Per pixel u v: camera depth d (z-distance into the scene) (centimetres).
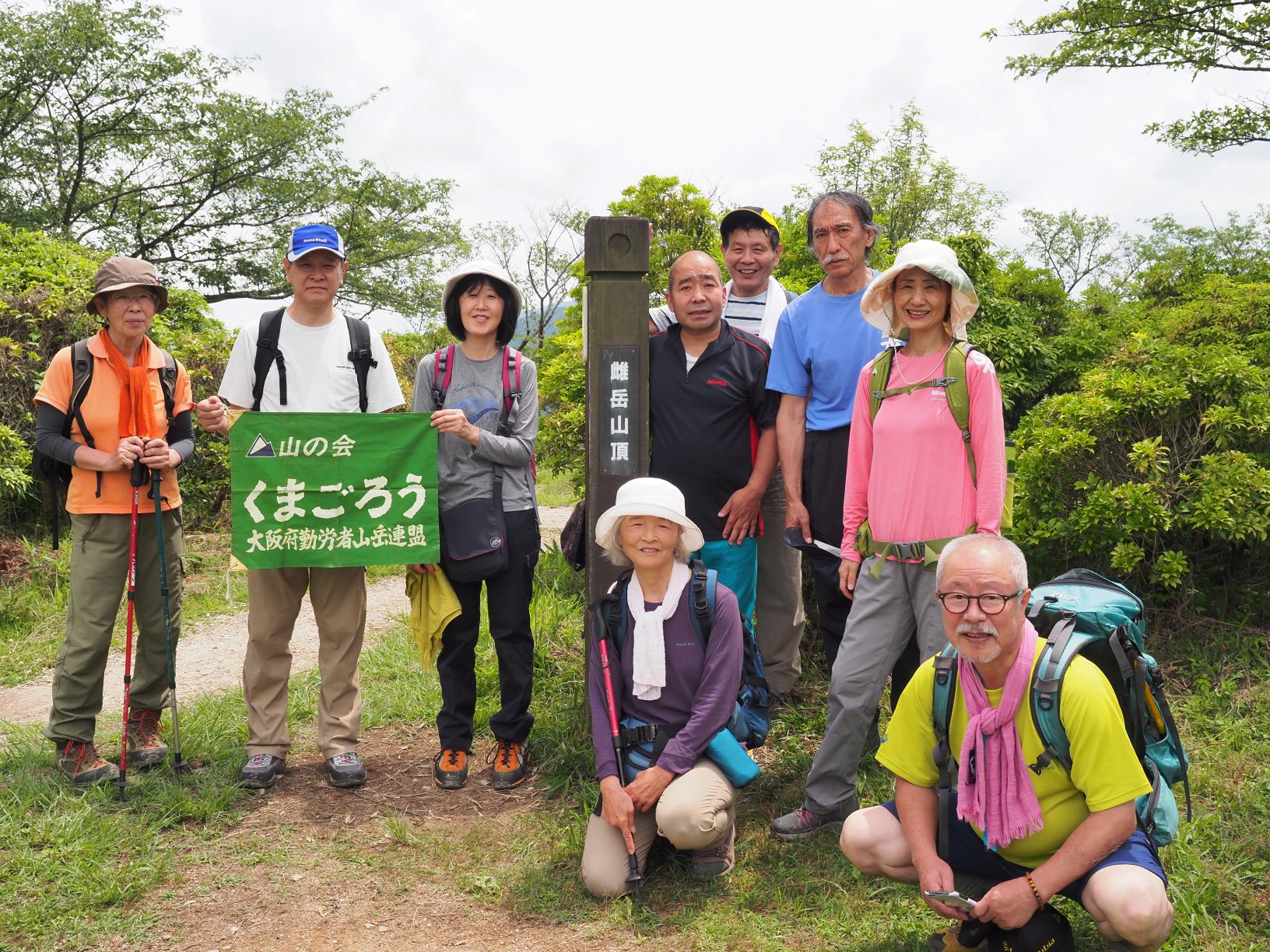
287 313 386
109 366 377
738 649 319
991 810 234
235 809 366
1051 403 516
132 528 375
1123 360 520
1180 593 473
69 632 376
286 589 386
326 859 332
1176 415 470
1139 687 237
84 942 279
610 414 393
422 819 363
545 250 2634
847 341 363
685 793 300
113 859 321
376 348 397
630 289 391
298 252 371
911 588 315
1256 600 465
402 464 379
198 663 585
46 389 374
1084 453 482
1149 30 1071
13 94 1986
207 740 423
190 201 2267
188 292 1184
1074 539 483
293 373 383
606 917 295
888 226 2003
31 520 814
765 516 444
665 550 317
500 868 327
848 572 334
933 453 306
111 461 369
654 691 318
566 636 536
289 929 290
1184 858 294
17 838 328
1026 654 230
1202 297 713
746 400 388
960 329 309
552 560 688
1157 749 241
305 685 523
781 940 277
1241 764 355
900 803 252
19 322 847
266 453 374
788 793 375
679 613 319
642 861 310
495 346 400
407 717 471
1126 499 452
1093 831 221
